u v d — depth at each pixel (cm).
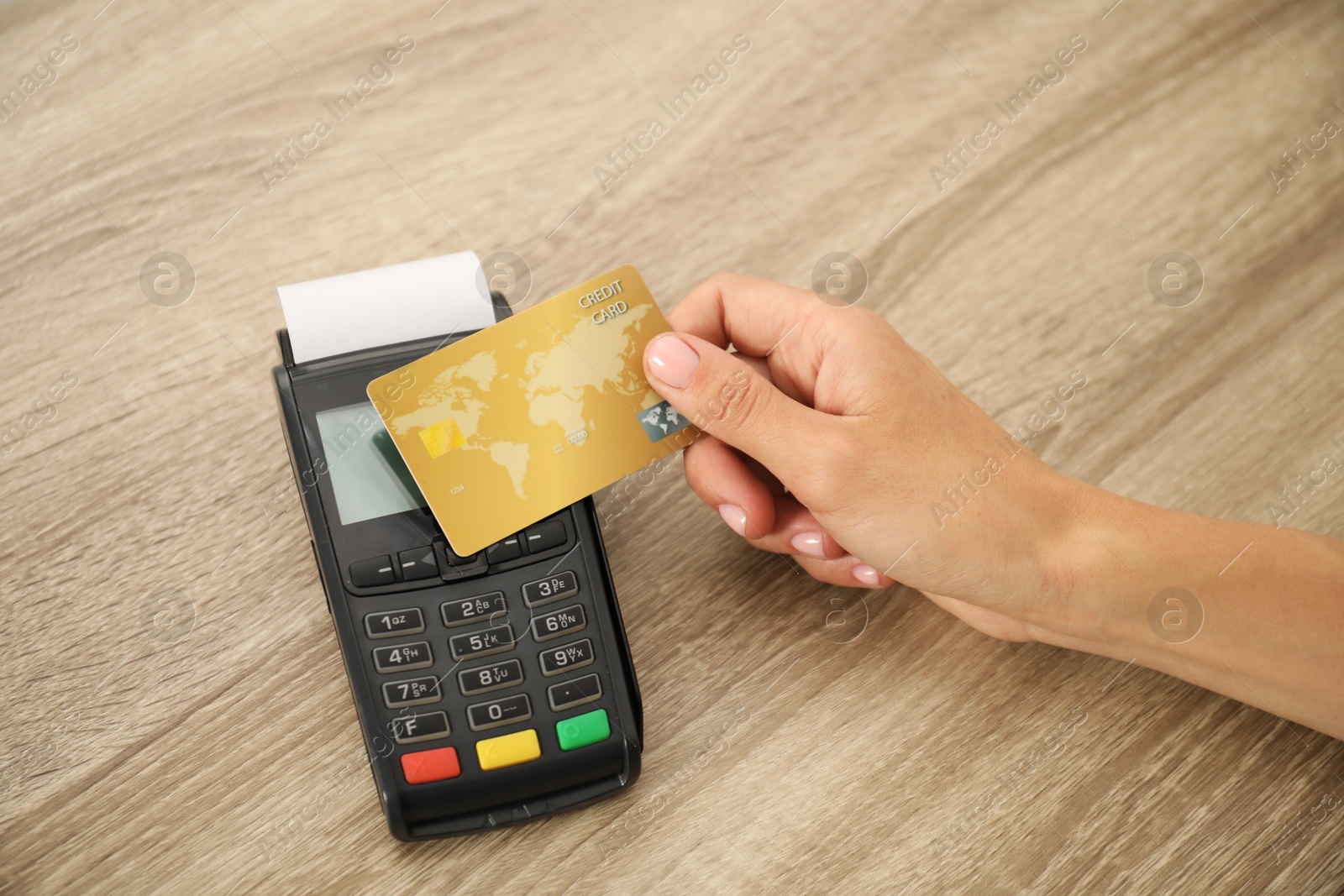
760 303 62
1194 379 71
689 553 63
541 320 57
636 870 53
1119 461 68
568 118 79
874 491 55
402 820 51
